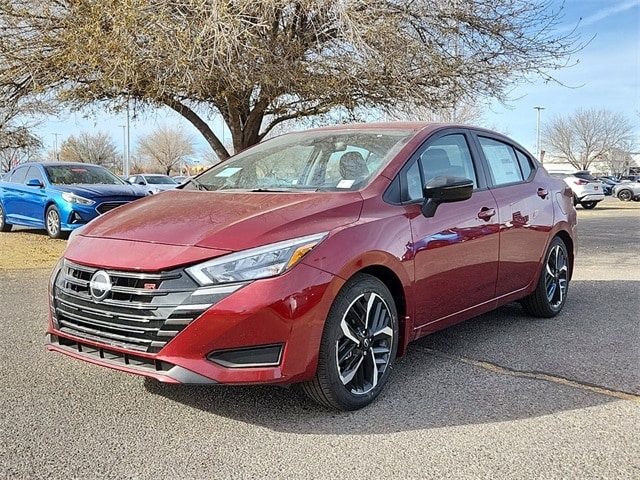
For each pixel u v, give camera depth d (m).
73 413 3.22
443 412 3.25
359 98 10.53
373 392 3.36
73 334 3.21
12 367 3.96
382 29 8.98
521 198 4.82
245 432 3.00
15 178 12.16
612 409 3.29
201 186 4.37
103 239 3.30
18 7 9.16
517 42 10.72
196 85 8.34
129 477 2.55
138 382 3.69
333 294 3.06
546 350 4.39
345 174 3.85
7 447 2.81
